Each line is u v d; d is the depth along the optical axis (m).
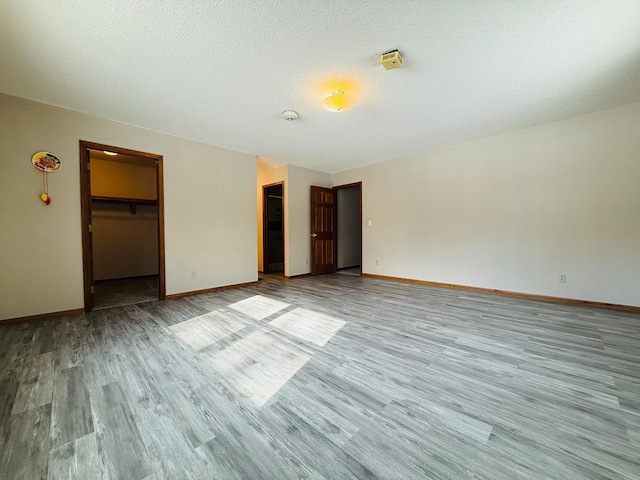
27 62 2.24
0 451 1.20
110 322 2.90
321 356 2.11
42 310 2.99
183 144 4.07
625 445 1.22
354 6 1.71
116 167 5.46
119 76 2.46
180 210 4.05
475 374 1.84
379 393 1.64
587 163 3.36
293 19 1.81
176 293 4.00
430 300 3.79
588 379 1.76
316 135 4.00
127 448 1.22
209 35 1.95
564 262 3.56
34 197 2.95
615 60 2.26
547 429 1.33
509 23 1.86
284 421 1.40
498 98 2.91
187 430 1.34
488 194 4.17
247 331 2.63
